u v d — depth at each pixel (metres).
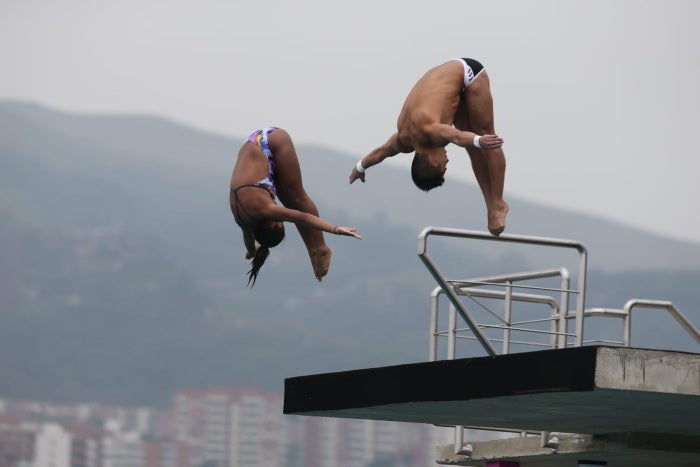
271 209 28.39
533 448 32.16
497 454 33.03
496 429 31.91
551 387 23.67
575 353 23.34
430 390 26.41
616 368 22.98
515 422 29.66
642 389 23.05
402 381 27.19
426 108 27.91
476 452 33.47
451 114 28.23
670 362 23.23
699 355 23.39
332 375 29.25
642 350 23.12
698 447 30.56
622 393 23.47
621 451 30.23
